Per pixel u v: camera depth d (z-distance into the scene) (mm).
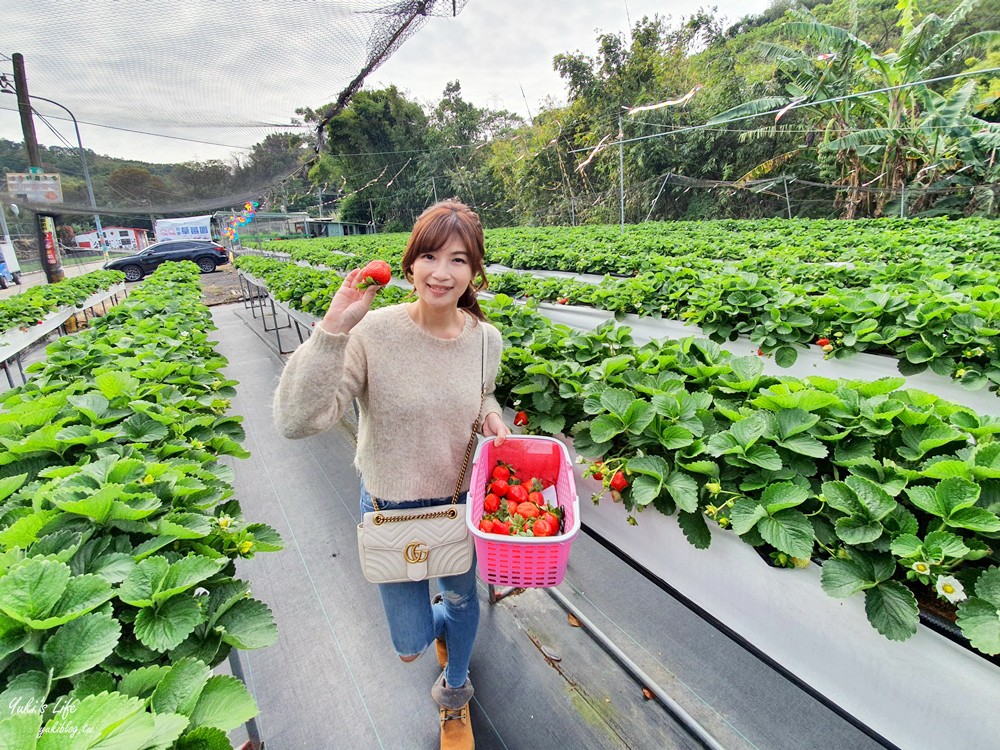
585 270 7324
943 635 1098
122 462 1554
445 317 1495
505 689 2027
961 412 1628
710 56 21344
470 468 1651
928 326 3141
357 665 2154
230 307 12055
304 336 6039
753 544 1361
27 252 23875
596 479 1806
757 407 1809
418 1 4977
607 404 1831
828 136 15586
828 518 1375
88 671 1030
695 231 12094
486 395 1726
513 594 2477
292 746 1848
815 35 14719
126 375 2324
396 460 1479
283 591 2584
